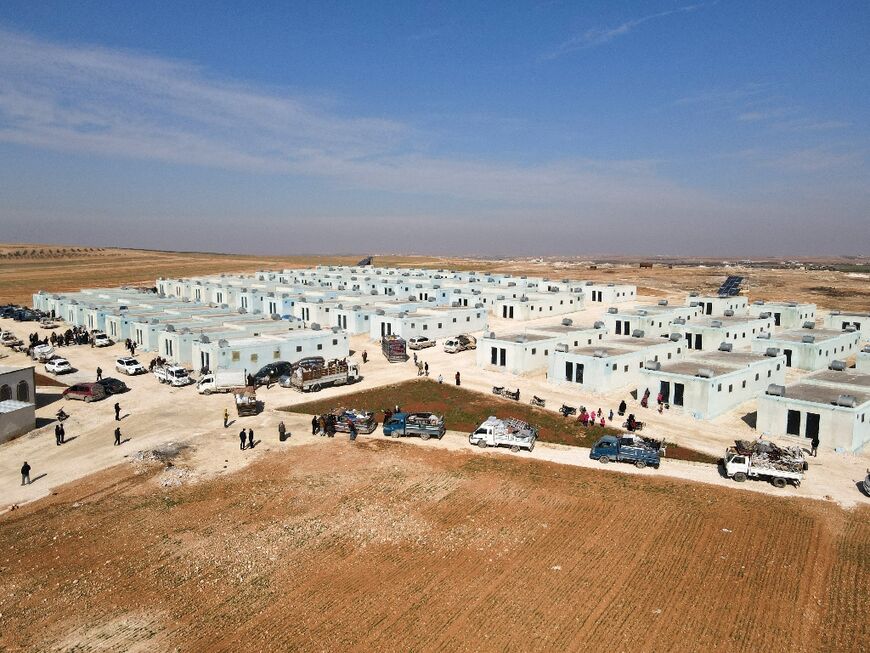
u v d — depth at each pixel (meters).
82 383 69.56
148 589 33.78
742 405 63.97
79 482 47.28
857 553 35.84
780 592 32.38
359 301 117.25
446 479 47.28
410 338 95.31
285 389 71.50
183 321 95.75
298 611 31.59
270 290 133.12
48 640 29.70
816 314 128.25
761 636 29.03
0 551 37.69
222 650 28.75
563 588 33.12
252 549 37.72
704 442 53.28
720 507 41.72
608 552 36.62
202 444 54.75
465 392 68.25
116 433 54.72
